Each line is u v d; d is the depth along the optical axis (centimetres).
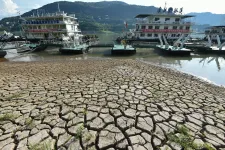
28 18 3709
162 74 1119
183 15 3409
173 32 3494
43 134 388
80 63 1555
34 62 1736
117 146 346
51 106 542
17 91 710
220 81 1090
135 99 604
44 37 3684
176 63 1758
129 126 421
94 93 670
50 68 1294
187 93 711
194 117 483
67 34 3531
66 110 510
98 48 2939
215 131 413
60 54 2436
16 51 2375
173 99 623
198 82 998
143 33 3506
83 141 362
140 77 957
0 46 2545
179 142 360
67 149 337
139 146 346
